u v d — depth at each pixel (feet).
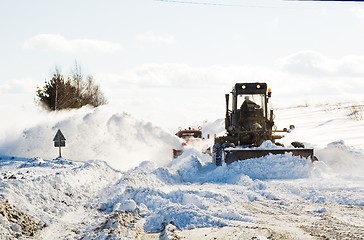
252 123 86.53
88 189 60.59
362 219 44.83
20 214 43.45
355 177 69.67
